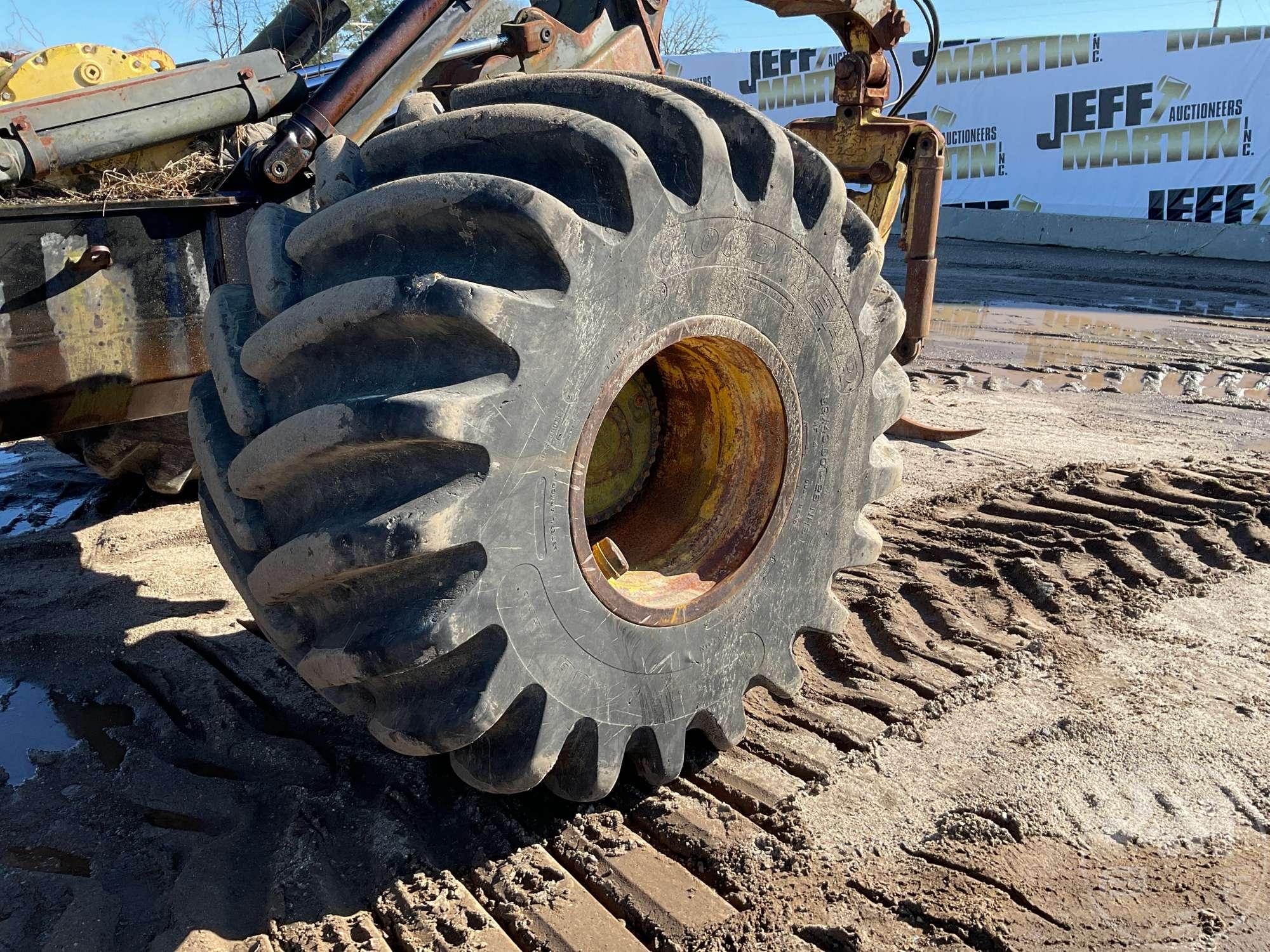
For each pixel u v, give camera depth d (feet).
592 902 7.23
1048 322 32.40
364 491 6.45
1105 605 11.86
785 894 7.18
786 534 8.14
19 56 11.52
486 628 6.35
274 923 7.02
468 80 10.61
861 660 10.55
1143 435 19.08
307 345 6.61
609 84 7.09
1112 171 52.80
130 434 13.52
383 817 8.11
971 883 7.27
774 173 7.16
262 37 15.97
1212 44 49.11
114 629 11.46
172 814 8.31
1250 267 46.32
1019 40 53.93
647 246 6.52
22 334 8.91
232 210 9.91
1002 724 9.36
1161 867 7.50
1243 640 11.02
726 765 8.75
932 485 16.11
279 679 10.35
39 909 7.25
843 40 15.87
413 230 6.56
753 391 7.85
